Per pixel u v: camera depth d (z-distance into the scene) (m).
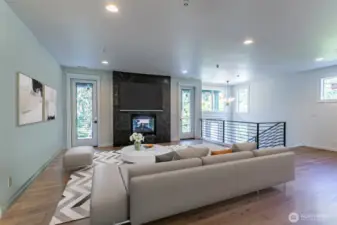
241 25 2.94
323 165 4.29
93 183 2.32
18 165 2.82
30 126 3.29
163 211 2.12
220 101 9.48
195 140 7.61
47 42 3.69
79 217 2.27
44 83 4.02
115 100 6.48
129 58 4.80
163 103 7.27
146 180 2.02
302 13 2.56
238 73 6.78
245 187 2.69
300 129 6.56
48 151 4.36
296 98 6.67
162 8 2.44
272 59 4.88
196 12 2.54
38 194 2.84
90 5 2.38
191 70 6.27
